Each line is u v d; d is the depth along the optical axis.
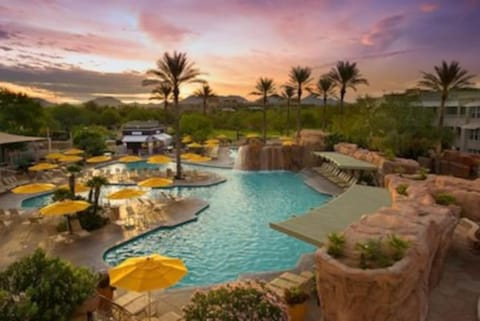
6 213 21.44
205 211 24.53
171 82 34.56
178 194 29.52
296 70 57.25
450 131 44.44
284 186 33.47
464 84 38.69
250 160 41.88
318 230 11.80
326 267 8.05
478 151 44.69
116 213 21.11
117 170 39.22
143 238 18.86
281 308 6.99
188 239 19.11
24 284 6.86
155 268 9.24
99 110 92.50
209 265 16.09
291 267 15.88
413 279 7.88
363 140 42.91
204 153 51.66
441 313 9.92
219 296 6.97
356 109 53.56
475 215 13.46
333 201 15.76
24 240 17.44
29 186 21.50
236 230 20.64
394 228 9.62
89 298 7.22
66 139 59.78
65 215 19.42
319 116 76.50
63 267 7.22
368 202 15.66
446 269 12.83
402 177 19.67
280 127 78.06
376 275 7.29
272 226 12.44
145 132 54.16
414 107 43.06
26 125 49.72
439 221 10.73
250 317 6.63
